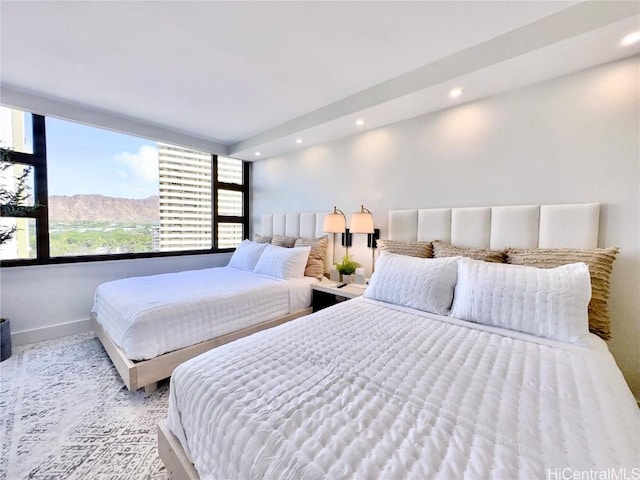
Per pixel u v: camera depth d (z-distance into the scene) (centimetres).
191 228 396
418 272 189
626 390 99
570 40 150
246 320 237
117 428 158
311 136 319
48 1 145
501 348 127
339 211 326
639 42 151
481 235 217
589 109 177
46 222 278
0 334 230
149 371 181
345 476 62
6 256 262
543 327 138
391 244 248
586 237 175
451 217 234
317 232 344
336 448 70
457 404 87
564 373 105
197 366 113
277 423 80
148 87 240
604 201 173
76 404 178
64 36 174
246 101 266
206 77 223
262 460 72
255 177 445
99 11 153
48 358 238
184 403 107
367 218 270
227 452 81
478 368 109
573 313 134
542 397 90
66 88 242
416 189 261
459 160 233
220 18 158
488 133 218
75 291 295
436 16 156
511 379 101
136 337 179
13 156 257
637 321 164
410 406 86
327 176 339
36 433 153
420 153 258
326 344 131
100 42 180
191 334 203
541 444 71
